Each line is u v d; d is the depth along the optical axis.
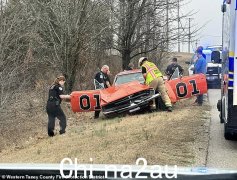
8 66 16.92
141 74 16.81
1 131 14.46
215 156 8.79
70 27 19.78
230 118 9.11
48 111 12.86
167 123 11.96
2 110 15.16
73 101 15.46
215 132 11.42
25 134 14.16
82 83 21.97
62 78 12.97
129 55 23.44
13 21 17.16
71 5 19.78
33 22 19.62
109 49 23.61
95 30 20.97
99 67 23.33
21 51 19.27
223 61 11.25
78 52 20.09
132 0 22.25
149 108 15.15
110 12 22.14
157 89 14.96
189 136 10.21
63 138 11.49
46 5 19.92
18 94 16.83
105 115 15.17
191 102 18.17
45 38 20.36
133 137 10.04
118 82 16.77
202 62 17.08
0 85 15.70
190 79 15.95
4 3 17.55
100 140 10.08
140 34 23.16
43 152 9.79
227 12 10.28
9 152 11.38
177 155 8.37
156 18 23.22
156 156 8.09
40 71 21.30
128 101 14.66
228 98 9.12
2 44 16.41
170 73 19.89
